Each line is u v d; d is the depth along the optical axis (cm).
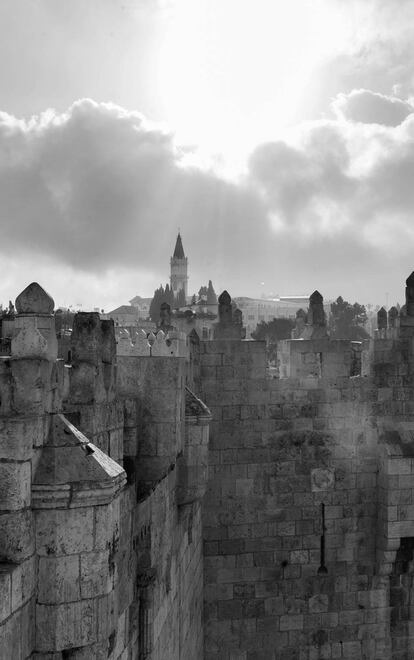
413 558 3002
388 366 3025
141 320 17662
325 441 2992
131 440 1919
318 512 2986
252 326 19700
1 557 1105
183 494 2189
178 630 2203
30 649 1138
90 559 1174
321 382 2994
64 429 1213
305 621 2981
